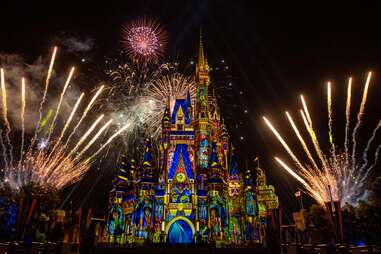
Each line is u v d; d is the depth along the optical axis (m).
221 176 70.62
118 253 47.53
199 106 81.44
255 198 68.69
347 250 39.59
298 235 50.50
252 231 65.62
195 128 78.00
